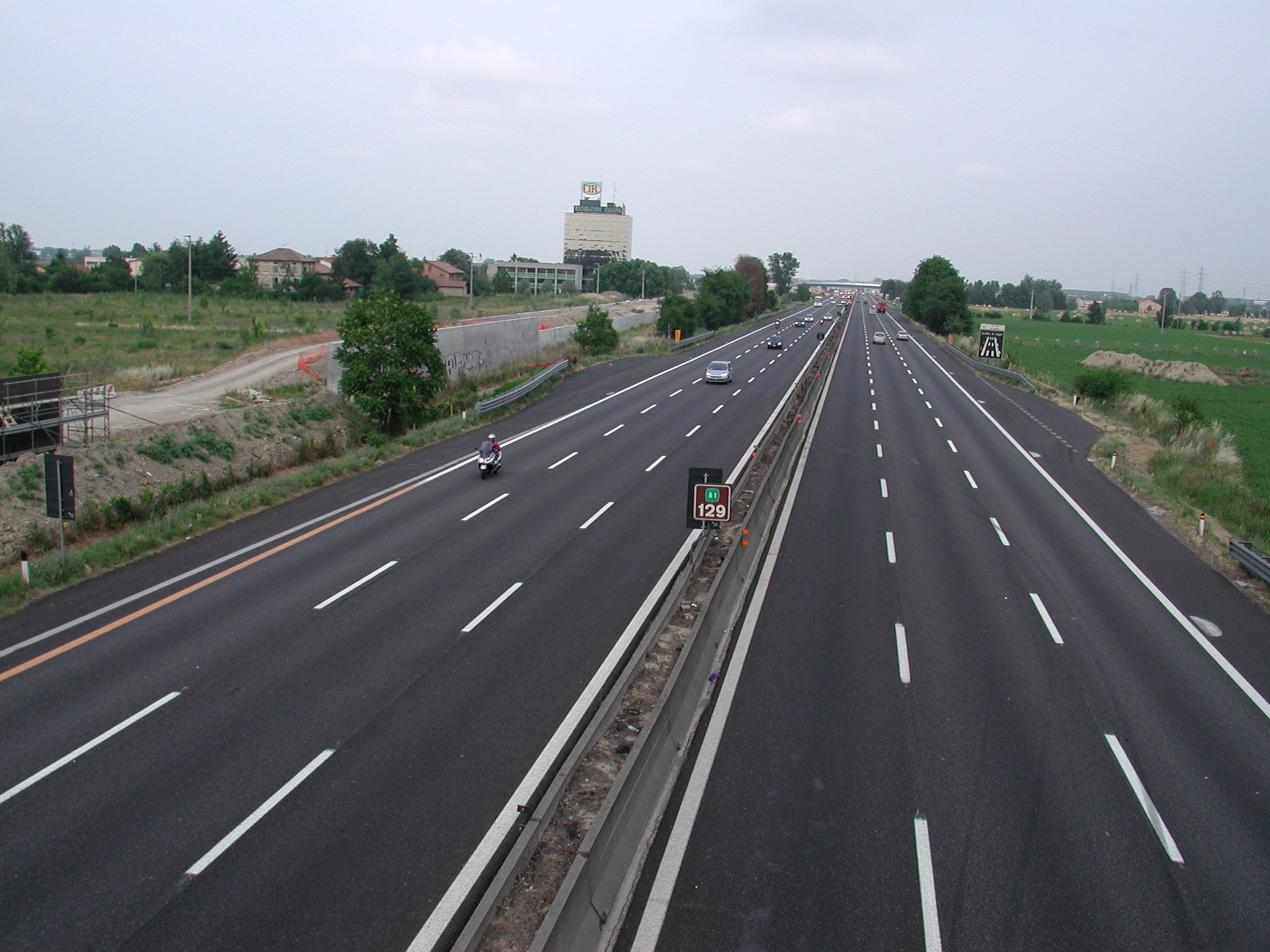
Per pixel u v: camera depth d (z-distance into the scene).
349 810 10.55
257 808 10.56
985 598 18.77
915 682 14.53
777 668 14.93
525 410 44.38
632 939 8.53
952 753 12.25
